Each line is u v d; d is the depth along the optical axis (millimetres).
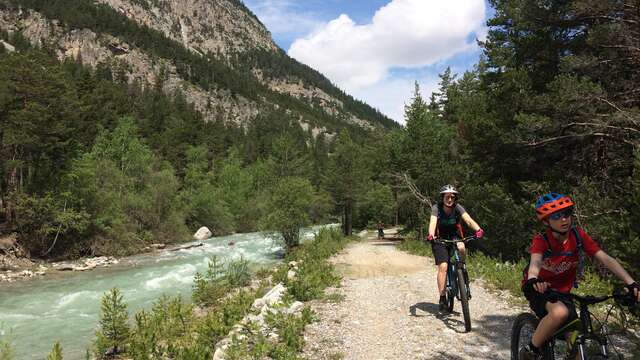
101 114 66062
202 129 89812
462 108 25750
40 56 30953
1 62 28078
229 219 53062
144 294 15930
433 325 6230
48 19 175500
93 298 15594
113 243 30578
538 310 3275
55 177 29547
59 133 28797
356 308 7559
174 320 10062
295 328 6043
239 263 16047
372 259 16438
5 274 21797
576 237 3088
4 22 165125
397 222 56375
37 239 27141
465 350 5145
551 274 3207
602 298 3000
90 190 30266
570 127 14625
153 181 43031
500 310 6984
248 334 6012
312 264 13875
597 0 13430
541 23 16328
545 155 16156
